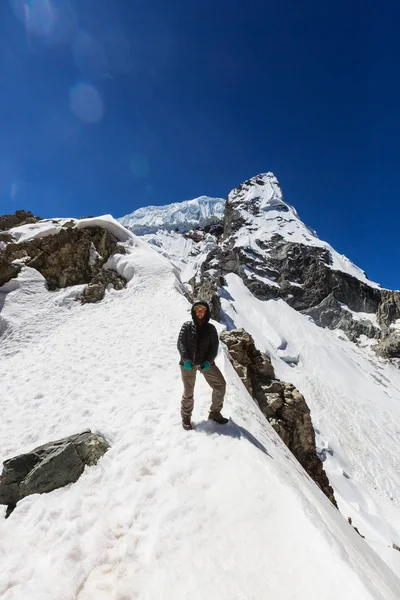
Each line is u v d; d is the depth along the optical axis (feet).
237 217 552.41
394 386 258.78
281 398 47.96
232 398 25.14
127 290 73.97
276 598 9.70
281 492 14.48
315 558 10.80
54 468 17.89
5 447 25.98
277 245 454.40
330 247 441.68
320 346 294.66
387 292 337.72
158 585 10.68
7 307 68.03
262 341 277.03
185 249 639.76
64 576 11.32
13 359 51.26
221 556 11.51
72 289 75.05
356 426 199.62
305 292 388.78
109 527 13.67
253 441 19.65
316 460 46.29
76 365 40.01
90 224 91.56
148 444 19.35
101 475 17.69
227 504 14.06
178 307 57.31
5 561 12.61
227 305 301.02
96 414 26.30
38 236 91.61
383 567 17.67
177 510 13.83
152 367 33.32
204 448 17.99
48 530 14.29
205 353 19.47
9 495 17.58
